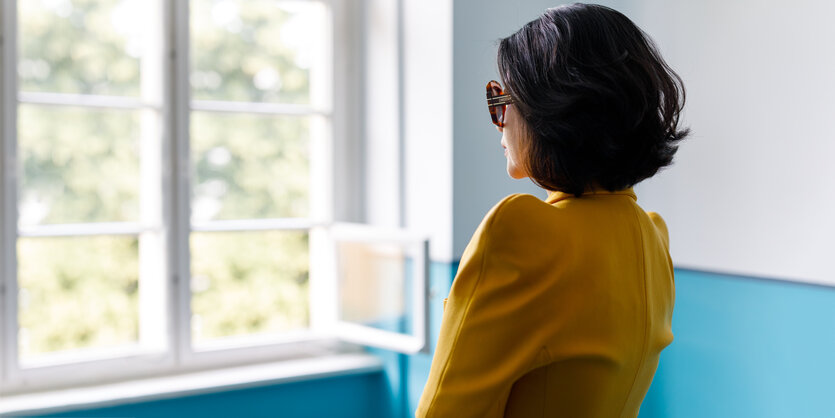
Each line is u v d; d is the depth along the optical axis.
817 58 1.76
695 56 2.09
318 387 2.61
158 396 2.33
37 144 2.34
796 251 1.82
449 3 2.36
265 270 2.70
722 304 2.01
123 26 2.44
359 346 2.84
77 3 2.38
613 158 0.71
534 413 0.70
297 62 2.74
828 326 1.73
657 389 2.22
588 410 0.70
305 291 2.78
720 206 2.02
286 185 2.74
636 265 0.75
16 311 2.29
